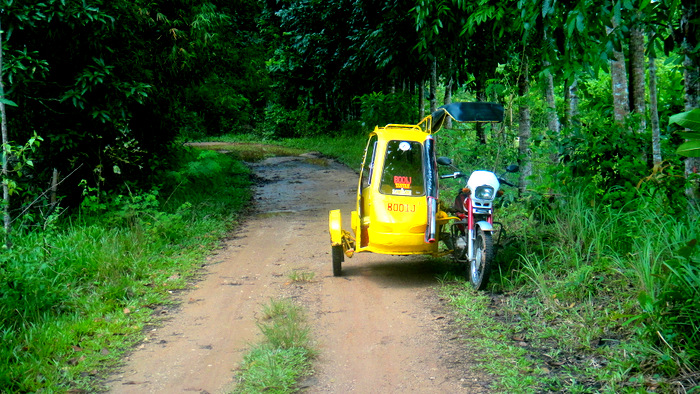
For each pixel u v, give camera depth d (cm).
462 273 706
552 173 750
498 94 1015
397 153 673
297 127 3119
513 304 558
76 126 940
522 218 802
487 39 1088
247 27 2767
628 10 490
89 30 867
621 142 686
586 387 393
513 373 422
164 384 437
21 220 837
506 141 1091
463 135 1245
